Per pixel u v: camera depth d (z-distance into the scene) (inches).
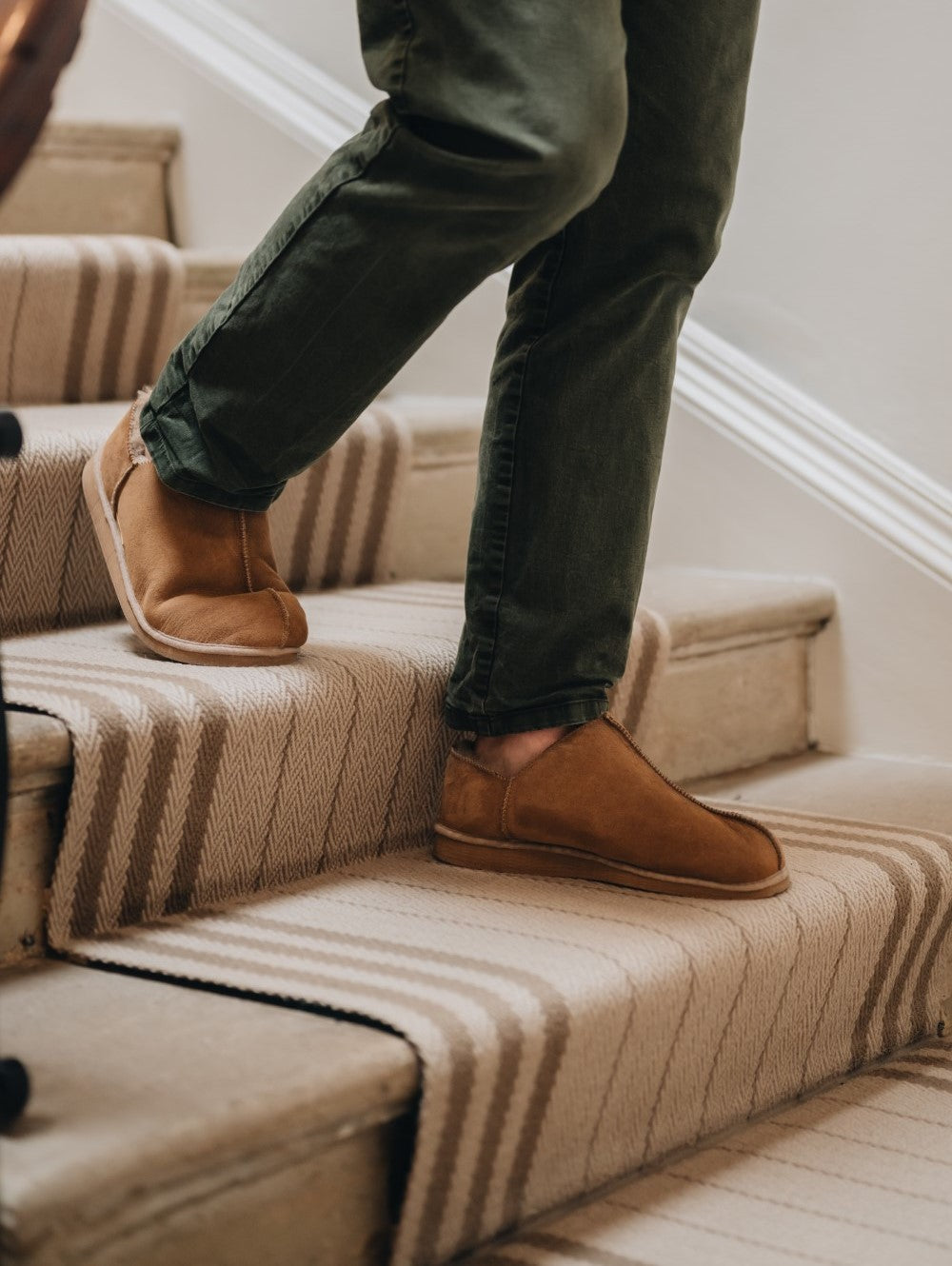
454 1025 34.5
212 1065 32.1
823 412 68.9
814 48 67.2
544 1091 36.4
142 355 66.9
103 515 48.6
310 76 78.3
